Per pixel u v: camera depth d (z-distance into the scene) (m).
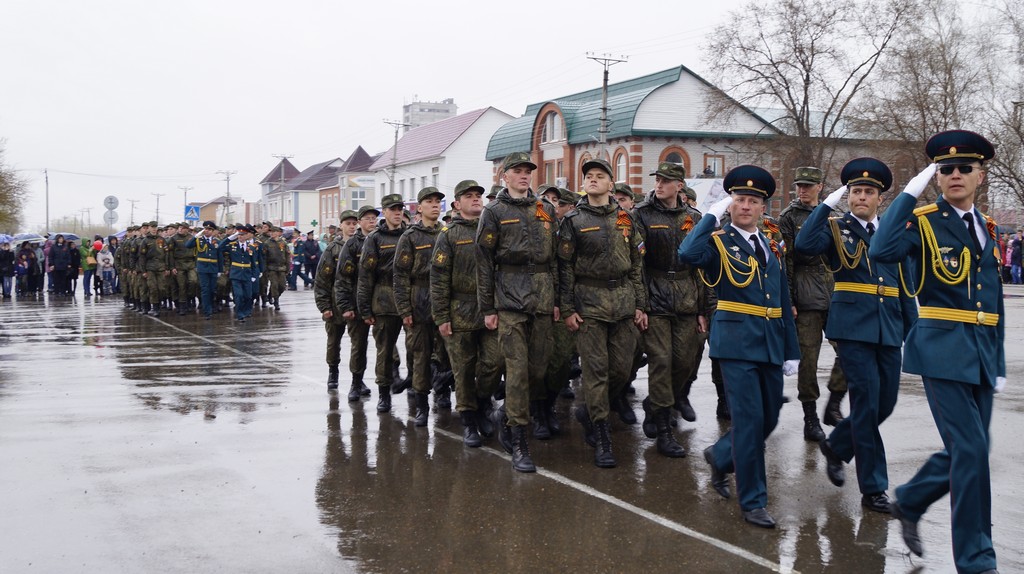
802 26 38.59
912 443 7.64
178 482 6.61
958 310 4.89
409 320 8.41
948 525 5.70
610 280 7.18
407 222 11.24
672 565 5.00
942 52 35.34
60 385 10.70
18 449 7.53
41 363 12.60
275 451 7.54
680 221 7.77
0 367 12.19
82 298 29.16
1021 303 23.20
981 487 4.74
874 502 5.98
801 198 8.23
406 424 8.69
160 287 20.94
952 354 4.82
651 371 7.56
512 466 7.07
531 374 7.44
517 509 5.98
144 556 5.15
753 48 39.34
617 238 7.20
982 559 4.70
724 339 5.83
